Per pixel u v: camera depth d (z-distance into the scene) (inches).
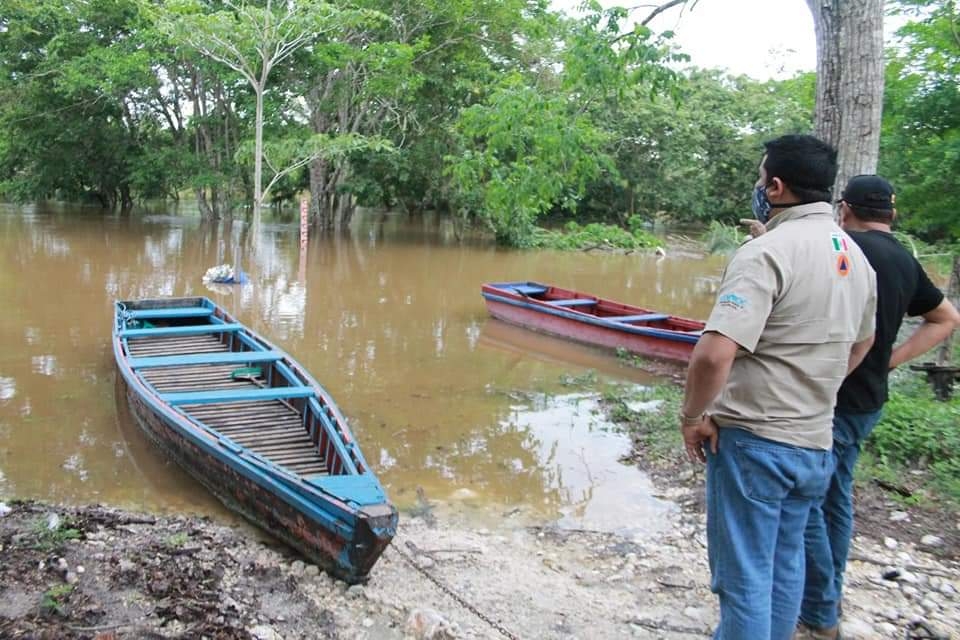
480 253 940.0
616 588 177.6
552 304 490.3
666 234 1325.0
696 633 155.8
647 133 1273.4
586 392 366.0
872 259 135.8
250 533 207.2
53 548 179.0
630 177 1321.4
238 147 1002.1
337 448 213.5
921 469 226.2
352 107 1075.3
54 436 275.7
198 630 147.9
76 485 235.8
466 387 367.9
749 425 109.7
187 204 1600.6
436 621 156.6
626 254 1027.3
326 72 981.2
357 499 176.2
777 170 113.7
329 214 1127.0
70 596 156.9
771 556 112.0
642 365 423.2
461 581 180.9
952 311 145.9
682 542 205.9
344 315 526.3
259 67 951.6
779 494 110.3
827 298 108.3
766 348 109.0
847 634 148.0
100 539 188.5
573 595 173.9
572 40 283.9
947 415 243.0
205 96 1082.1
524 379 386.6
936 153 488.1
